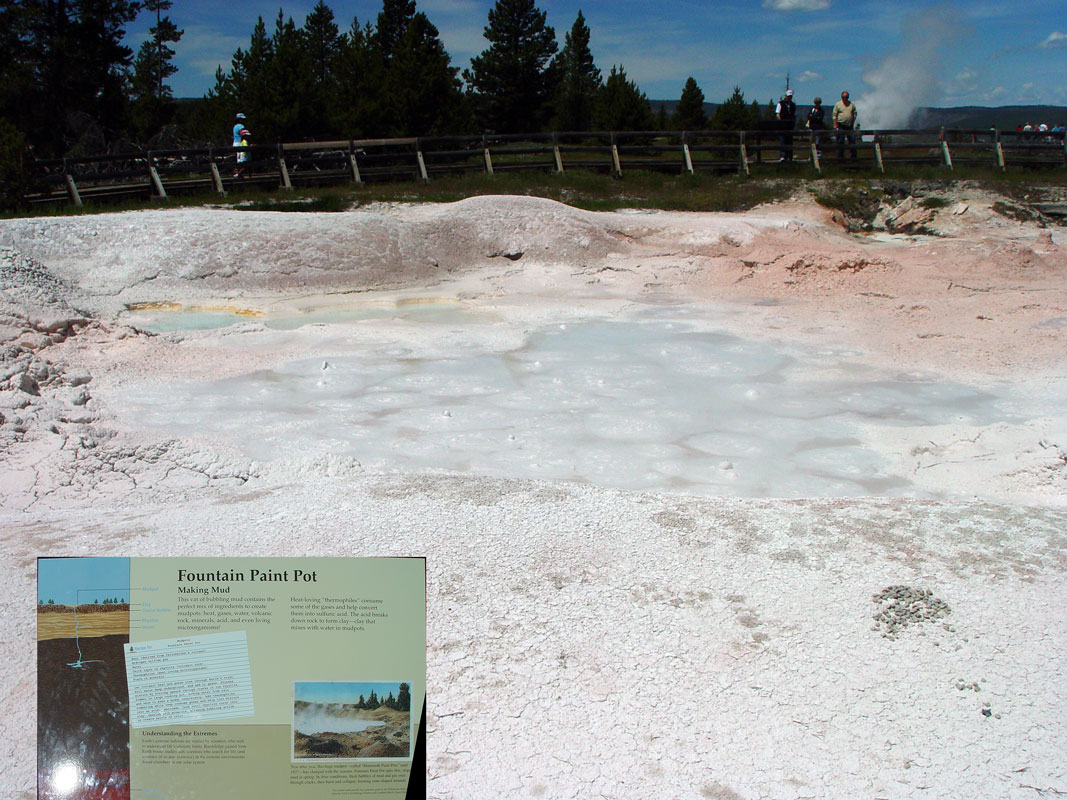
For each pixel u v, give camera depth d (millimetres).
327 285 12688
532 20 40031
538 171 21125
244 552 3709
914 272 13047
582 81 40906
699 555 3758
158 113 35625
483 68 39250
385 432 6926
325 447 6551
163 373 8398
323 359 8977
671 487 5922
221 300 11898
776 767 2641
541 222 14445
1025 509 4324
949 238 16781
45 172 20203
